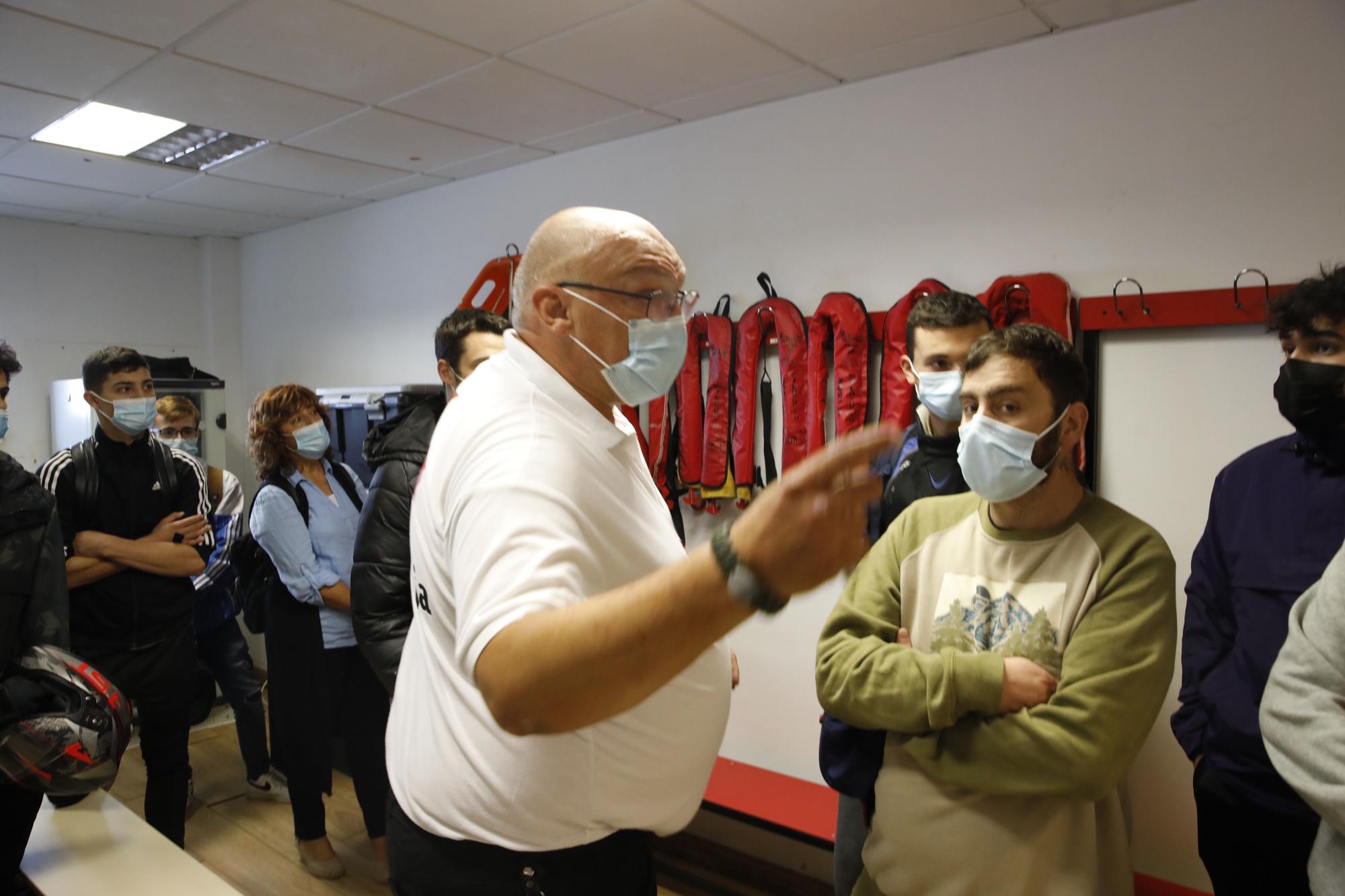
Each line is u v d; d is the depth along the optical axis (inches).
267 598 102.8
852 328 99.0
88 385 94.2
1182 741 56.9
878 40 89.9
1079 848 45.3
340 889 103.0
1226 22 77.9
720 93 106.1
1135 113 83.3
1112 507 49.6
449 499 34.2
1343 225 73.0
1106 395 86.6
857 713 49.4
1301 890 48.9
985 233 93.2
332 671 101.0
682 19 84.9
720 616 24.7
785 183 108.9
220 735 155.5
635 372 37.1
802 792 102.0
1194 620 57.6
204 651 128.6
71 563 90.1
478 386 37.4
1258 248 77.1
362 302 170.1
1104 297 84.8
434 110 112.0
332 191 155.3
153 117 116.6
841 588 104.9
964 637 49.8
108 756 63.1
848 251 103.9
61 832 74.8
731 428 110.8
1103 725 43.3
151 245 190.7
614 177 127.1
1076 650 45.3
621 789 37.5
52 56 93.4
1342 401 49.6
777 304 105.7
